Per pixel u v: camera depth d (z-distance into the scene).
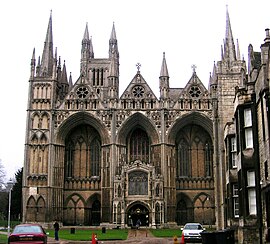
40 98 85.62
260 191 33.09
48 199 81.19
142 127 86.81
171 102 85.94
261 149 32.53
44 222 80.12
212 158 87.19
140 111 84.88
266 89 29.81
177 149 88.00
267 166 29.98
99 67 121.50
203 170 87.12
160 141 83.31
